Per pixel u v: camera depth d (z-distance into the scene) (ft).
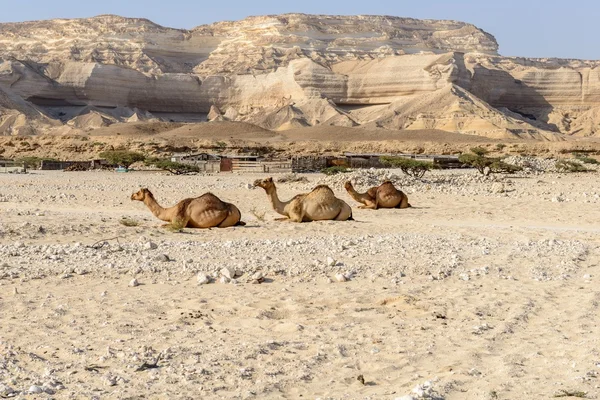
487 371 29.04
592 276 49.75
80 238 65.26
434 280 47.47
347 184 103.30
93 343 32.71
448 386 26.76
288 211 81.92
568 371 28.68
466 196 127.85
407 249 59.98
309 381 28.07
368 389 27.04
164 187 156.56
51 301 40.52
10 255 54.80
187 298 41.57
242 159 312.50
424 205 111.34
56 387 26.76
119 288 44.11
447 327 36.06
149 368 29.14
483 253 58.95
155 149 417.69
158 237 67.31
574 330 35.55
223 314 38.29
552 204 113.19
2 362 29.53
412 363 30.35
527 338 34.14
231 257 54.80
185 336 34.04
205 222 73.77
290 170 261.85
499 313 39.17
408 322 36.94
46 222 75.46
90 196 124.98
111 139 443.32
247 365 29.81
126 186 158.51
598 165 277.23
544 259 56.39
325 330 35.32
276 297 42.01
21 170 253.24
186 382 27.55
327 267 50.67
